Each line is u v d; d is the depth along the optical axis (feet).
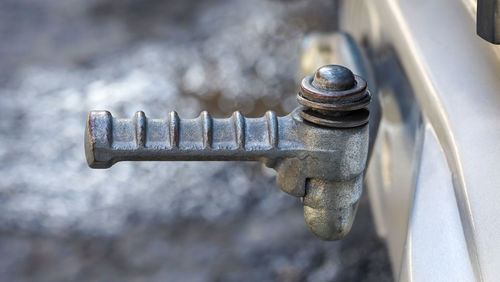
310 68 3.88
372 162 3.83
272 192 8.93
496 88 2.58
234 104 10.73
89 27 13.19
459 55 2.77
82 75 11.66
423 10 3.10
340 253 7.72
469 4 3.04
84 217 8.61
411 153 2.80
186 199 8.86
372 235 7.86
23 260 7.91
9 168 9.47
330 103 2.36
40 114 10.64
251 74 11.41
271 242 8.05
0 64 12.00
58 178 9.30
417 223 2.40
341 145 2.46
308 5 13.16
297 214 8.52
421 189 2.49
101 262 7.88
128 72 11.68
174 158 2.45
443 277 2.19
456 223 2.29
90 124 2.39
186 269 7.72
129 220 8.54
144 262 7.85
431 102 2.63
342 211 2.63
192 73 11.55
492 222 2.20
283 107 10.61
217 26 12.89
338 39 3.61
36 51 12.42
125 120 2.45
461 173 2.35
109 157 2.40
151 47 12.40
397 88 3.13
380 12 3.49
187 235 8.25
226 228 8.34
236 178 9.20
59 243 8.18
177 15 13.43
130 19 13.42
